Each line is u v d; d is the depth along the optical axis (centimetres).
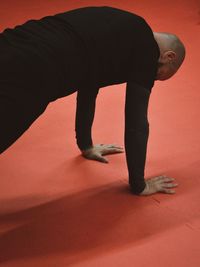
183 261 184
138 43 188
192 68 371
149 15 493
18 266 185
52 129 291
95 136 280
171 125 289
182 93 333
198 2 518
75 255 190
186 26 457
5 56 175
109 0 546
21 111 177
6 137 180
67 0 549
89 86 193
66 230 204
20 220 211
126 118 198
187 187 229
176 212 212
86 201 222
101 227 205
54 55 177
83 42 180
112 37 183
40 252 192
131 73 192
